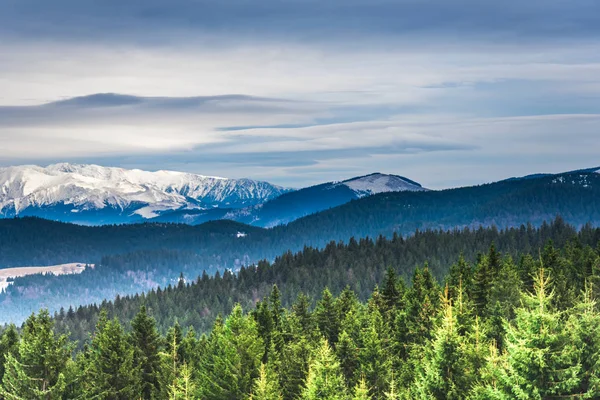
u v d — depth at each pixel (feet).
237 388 218.38
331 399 162.09
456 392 136.15
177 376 250.16
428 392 140.15
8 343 265.75
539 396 109.60
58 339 208.03
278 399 190.29
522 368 112.37
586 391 112.27
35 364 200.75
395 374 212.43
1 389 201.36
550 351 112.37
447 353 140.87
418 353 204.33
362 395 167.02
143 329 270.46
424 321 248.52
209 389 224.33
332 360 169.89
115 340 251.19
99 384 234.58
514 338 115.85
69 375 204.23
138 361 261.44
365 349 216.13
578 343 115.65
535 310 118.01
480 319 245.86
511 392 113.80
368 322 265.75
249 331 235.20
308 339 287.69
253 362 225.15
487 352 149.79
